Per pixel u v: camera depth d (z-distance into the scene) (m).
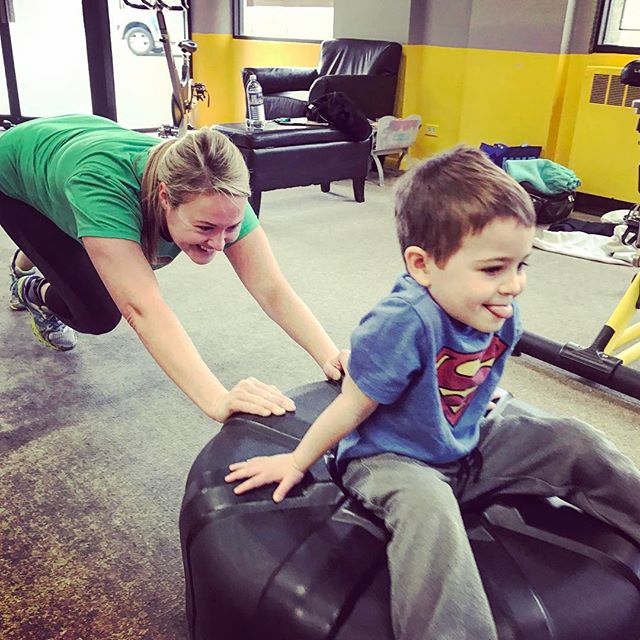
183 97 4.60
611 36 4.26
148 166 1.33
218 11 6.26
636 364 2.26
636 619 0.98
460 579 0.86
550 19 4.25
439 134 5.15
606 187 4.21
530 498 1.13
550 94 4.38
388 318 0.92
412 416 1.00
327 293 2.72
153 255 1.42
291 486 1.07
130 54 6.54
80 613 1.23
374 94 4.88
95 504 1.51
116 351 2.20
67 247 1.68
